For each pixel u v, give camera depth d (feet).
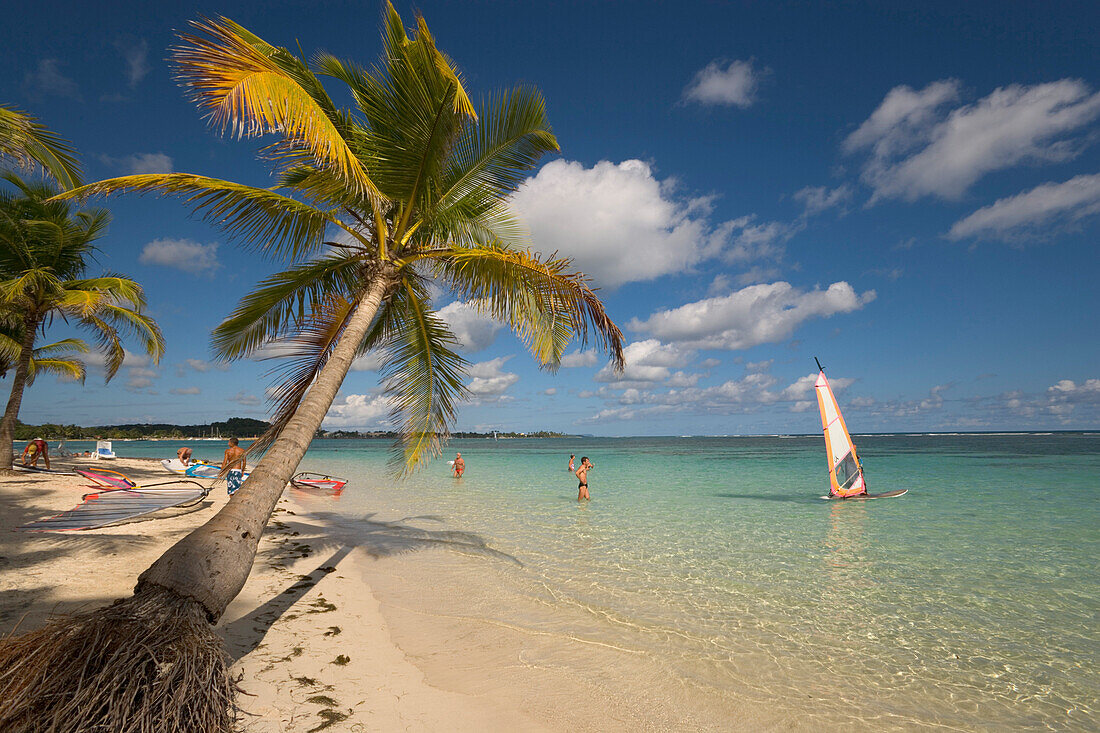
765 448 283.59
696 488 73.82
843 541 36.52
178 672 10.68
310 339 26.84
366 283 23.13
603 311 21.03
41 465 74.02
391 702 13.47
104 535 29.43
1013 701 14.87
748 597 23.91
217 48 15.06
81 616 11.27
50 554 24.59
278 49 22.03
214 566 12.87
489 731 12.39
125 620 11.20
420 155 22.49
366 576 26.08
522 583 25.63
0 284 47.42
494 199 29.68
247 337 27.48
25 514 34.96
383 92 22.81
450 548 33.37
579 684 15.20
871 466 116.16
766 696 14.89
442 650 17.22
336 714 12.63
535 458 180.75
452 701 13.78
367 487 74.64
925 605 22.99
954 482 79.51
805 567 29.35
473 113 19.30
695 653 17.70
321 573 26.20
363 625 19.08
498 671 15.81
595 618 20.90
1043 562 30.73
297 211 22.47
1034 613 22.17
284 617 19.45
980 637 19.52
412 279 27.50
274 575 25.43
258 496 15.40
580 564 29.66
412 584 24.97
